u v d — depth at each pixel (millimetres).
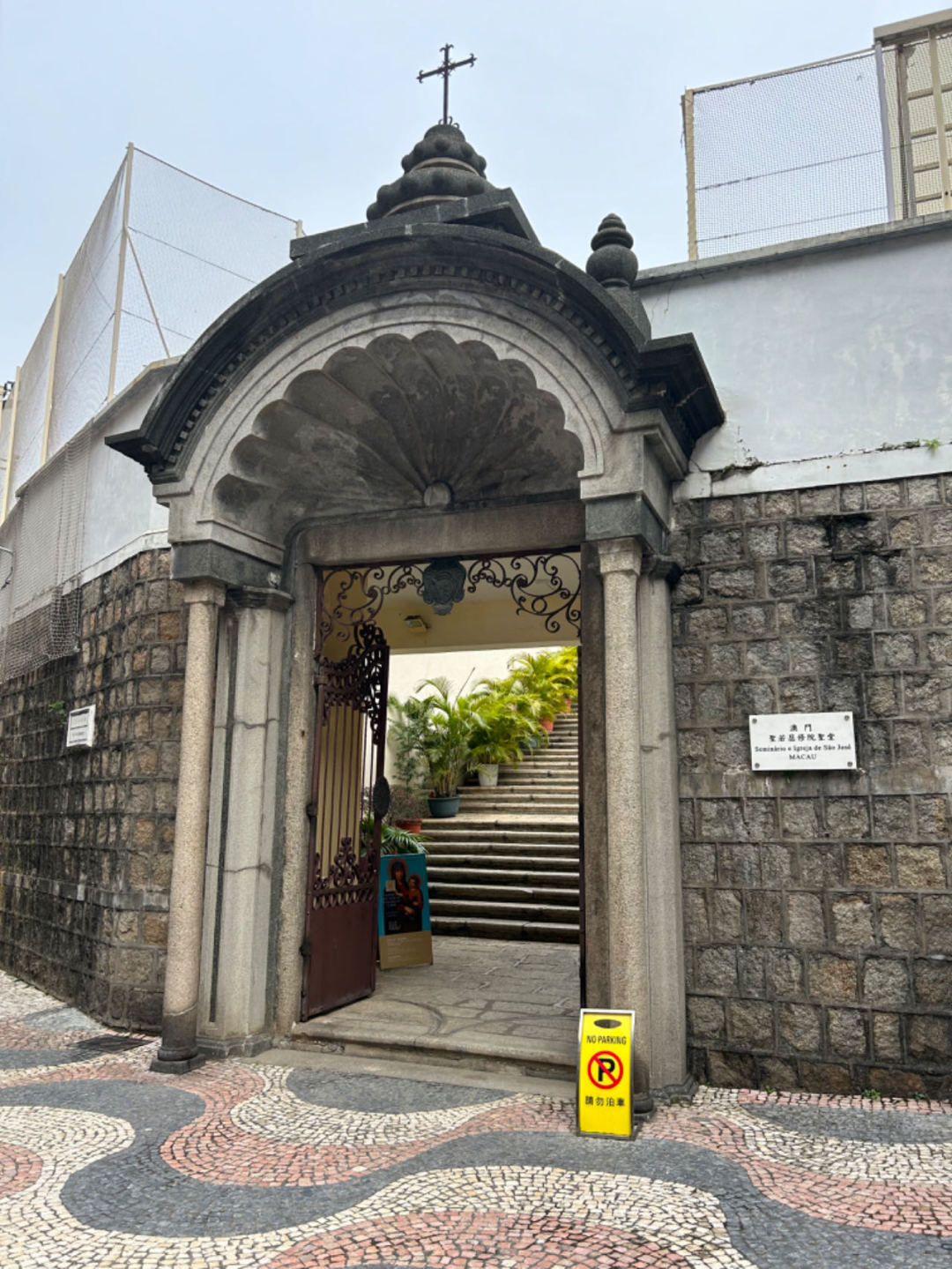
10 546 10352
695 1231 3305
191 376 5629
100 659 7367
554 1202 3549
